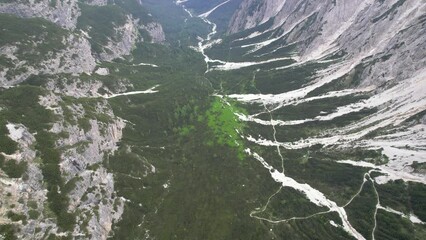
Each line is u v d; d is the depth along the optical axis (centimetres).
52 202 12469
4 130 13150
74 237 12019
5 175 11856
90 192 13912
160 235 14262
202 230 14762
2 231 10675
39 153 13438
